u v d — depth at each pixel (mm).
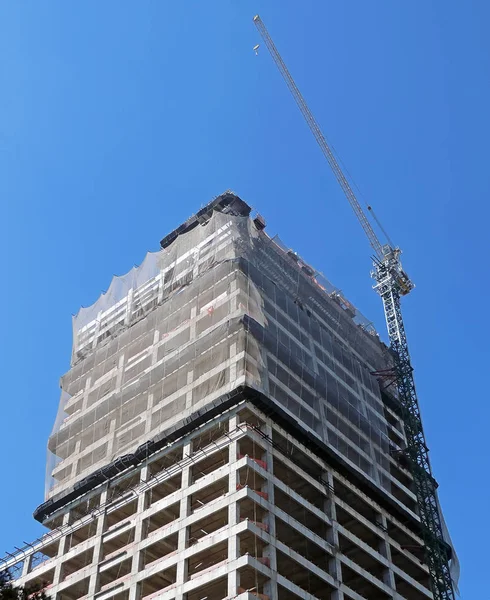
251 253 104812
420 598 92500
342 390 101438
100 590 78250
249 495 71188
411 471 108375
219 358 88875
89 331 115438
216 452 78438
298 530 74750
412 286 147375
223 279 97875
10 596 42188
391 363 126375
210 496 78625
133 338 105000
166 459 85812
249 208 125062
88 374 108250
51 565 85938
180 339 97125
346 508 85375
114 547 83750
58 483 97438
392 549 91562
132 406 95688
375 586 82062
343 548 83375
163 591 70562
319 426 90875
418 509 103375
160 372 94750
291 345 96000
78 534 88812
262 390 84062
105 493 88625
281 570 75438
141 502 81812
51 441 103062
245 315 89750
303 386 92375
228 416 81438
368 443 99000
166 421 88375
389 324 140750
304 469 86500
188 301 100562
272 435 82750
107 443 94875
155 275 112938
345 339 116438
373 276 148625
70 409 106938
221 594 71000
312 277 124062
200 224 121000
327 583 74812
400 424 116312
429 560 96500
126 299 113750
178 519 75688
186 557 71375
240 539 70562
